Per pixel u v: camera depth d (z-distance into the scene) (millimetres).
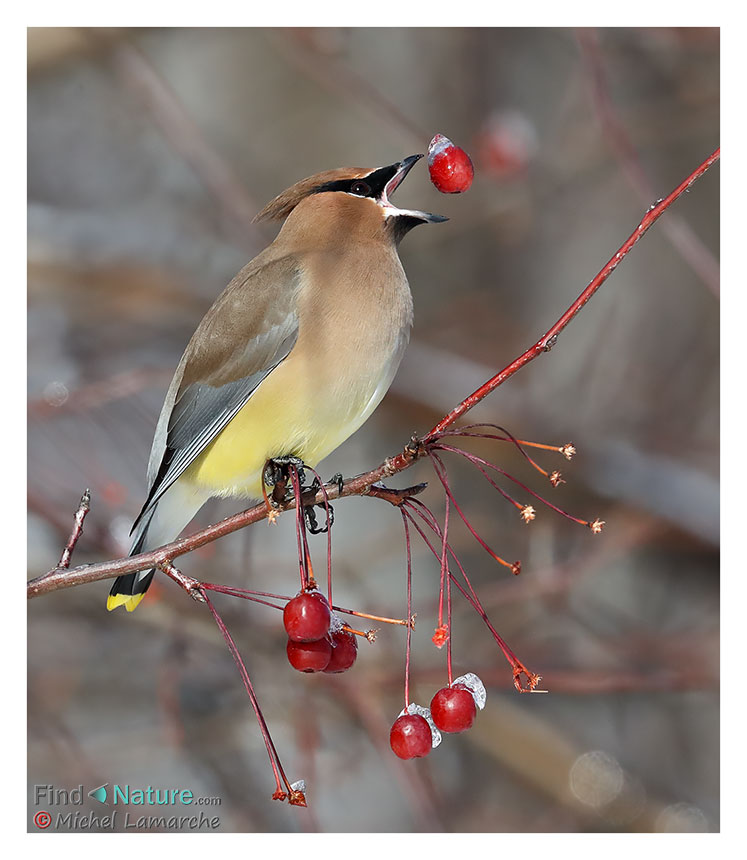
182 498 8047
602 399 13414
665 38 12891
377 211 7965
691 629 11789
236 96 15000
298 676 10727
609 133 10617
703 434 13383
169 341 13250
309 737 10281
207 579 10953
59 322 12914
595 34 11422
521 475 12594
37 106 14117
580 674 10953
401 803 11195
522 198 13742
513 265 14227
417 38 14727
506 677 10930
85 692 11102
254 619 10953
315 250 7832
